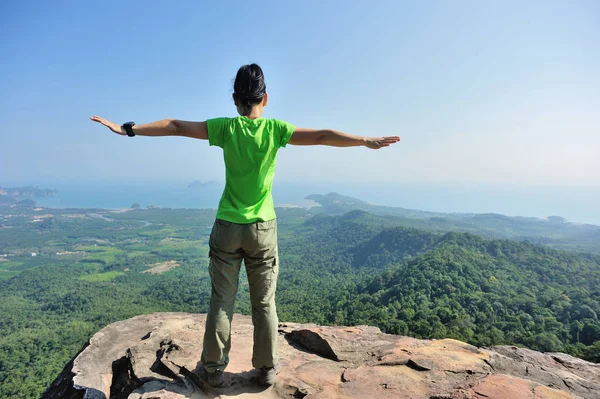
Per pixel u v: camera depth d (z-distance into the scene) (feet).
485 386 8.25
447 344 11.43
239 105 8.12
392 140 7.93
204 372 8.43
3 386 115.14
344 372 9.36
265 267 7.98
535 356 11.12
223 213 7.66
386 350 10.79
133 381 8.79
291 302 205.98
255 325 8.27
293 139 7.96
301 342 11.78
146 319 14.16
